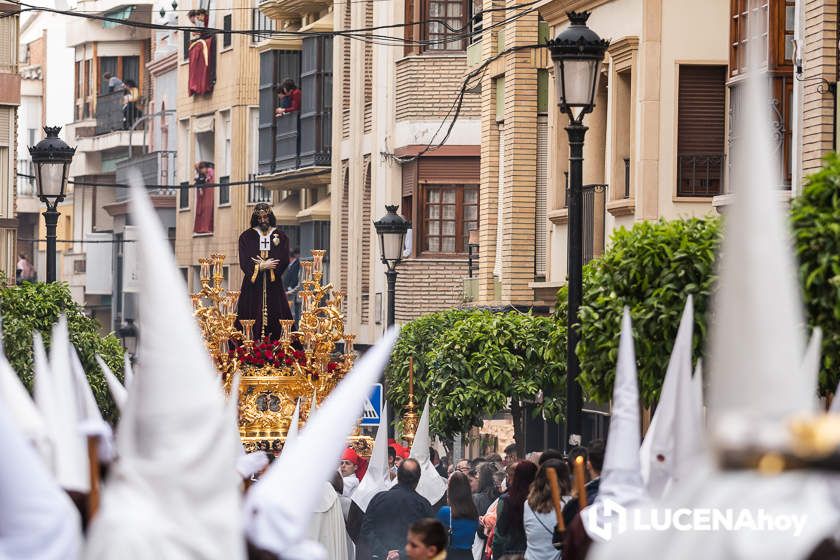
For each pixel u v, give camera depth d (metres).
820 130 29.48
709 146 36.19
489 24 48.53
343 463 29.73
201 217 95.94
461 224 59.41
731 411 5.16
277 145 78.06
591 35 24.41
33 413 10.69
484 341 35.78
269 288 33.12
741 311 5.17
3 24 67.12
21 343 36.50
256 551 9.03
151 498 8.31
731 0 33.38
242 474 11.77
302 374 30.17
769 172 5.18
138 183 8.73
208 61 94.12
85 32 119.69
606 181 39.34
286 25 79.94
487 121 48.47
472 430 49.12
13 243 67.88
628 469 11.34
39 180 38.06
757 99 5.21
